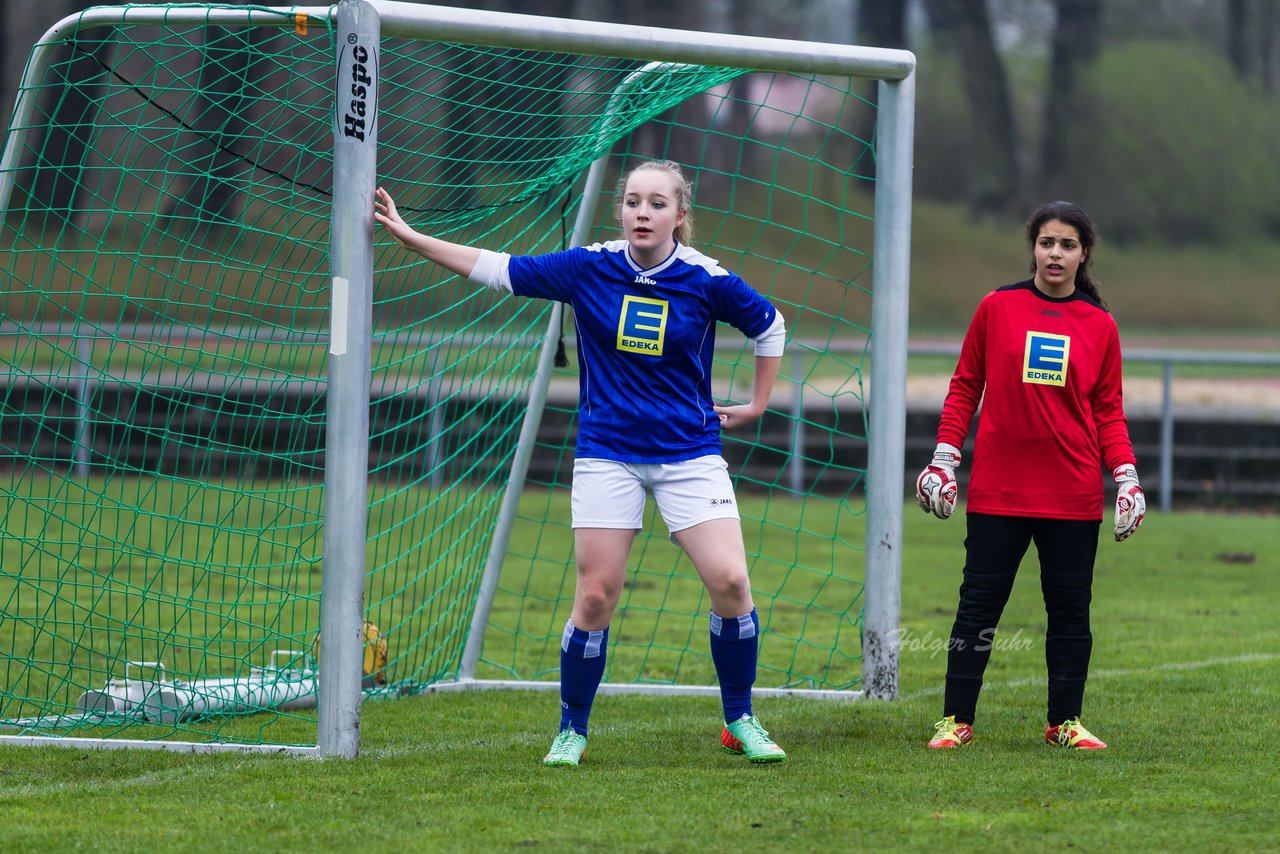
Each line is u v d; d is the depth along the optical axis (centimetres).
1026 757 1508
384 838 1181
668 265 1435
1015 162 14538
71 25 1648
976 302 12669
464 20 1534
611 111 1894
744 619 1477
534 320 2098
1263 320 13200
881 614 1905
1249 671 2078
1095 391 1573
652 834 1188
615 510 1439
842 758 1505
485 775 1421
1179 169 14900
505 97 1906
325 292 2038
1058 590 1564
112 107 6894
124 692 1780
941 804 1291
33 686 1972
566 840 1172
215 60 1858
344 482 1493
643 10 11900
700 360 1459
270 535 3544
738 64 1742
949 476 1588
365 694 1923
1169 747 1559
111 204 1977
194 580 2923
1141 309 13200
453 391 2384
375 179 1498
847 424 5203
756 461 5197
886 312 1883
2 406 1984
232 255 1994
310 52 1828
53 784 1395
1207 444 4944
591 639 1470
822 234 11894
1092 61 15238
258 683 1866
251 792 1348
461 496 2384
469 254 1466
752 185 12325
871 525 1908
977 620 1575
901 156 1877
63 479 2048
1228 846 1149
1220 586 3100
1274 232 14750
